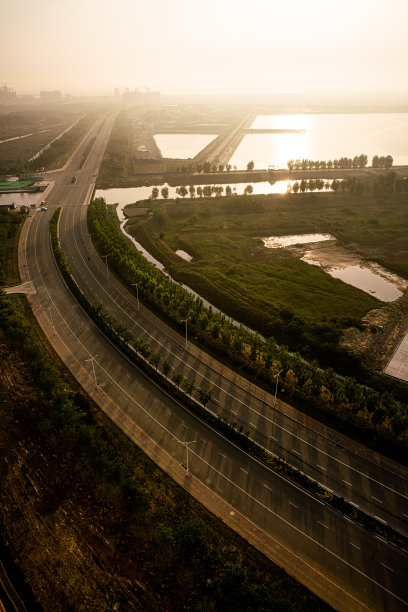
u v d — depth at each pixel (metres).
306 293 172.88
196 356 132.12
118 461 89.06
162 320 151.75
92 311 152.25
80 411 104.25
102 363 127.19
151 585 70.75
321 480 92.00
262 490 89.50
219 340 140.25
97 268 192.12
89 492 86.81
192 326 147.62
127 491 83.06
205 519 82.69
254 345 126.12
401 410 103.00
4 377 118.81
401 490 90.38
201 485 90.00
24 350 123.69
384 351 138.50
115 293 170.62
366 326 149.00
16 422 104.12
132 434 102.12
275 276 187.62
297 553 77.56
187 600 68.69
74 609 67.12
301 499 87.88
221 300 171.12
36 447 97.56
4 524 80.44
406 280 185.62
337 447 100.62
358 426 105.25
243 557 76.19
